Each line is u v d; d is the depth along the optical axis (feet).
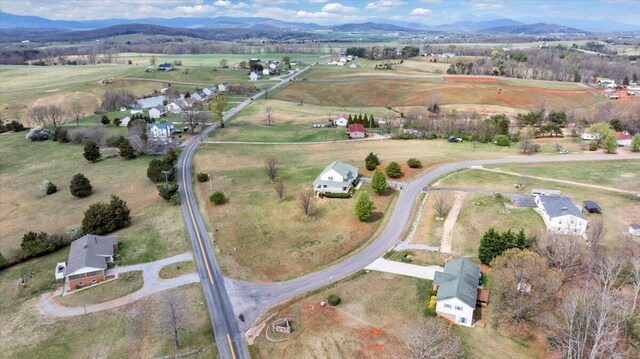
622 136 381.40
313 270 206.18
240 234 240.32
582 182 286.25
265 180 314.55
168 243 234.58
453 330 157.99
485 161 337.31
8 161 377.91
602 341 134.10
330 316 170.30
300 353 152.46
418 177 308.19
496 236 196.34
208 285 197.26
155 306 183.42
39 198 301.84
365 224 245.04
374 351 150.10
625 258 182.60
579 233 216.13
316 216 255.50
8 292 198.80
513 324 158.92
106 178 332.60
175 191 292.81
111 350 159.63
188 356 155.22
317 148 392.27
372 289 185.98
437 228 236.02
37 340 166.50
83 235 243.19
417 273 196.44
